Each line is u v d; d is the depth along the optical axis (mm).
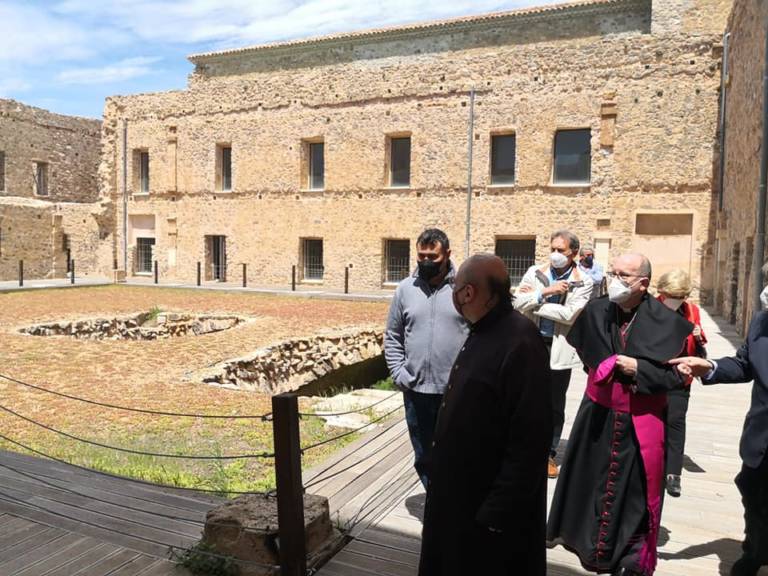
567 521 3346
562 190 20609
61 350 10750
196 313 16312
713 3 22234
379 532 3928
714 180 18766
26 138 30125
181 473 5281
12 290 20922
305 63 29719
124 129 28156
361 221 23766
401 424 6406
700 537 3982
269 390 10164
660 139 19328
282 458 3264
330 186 24219
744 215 12578
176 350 10852
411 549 3709
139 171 28562
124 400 7570
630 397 3211
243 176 25875
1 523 3975
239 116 25797
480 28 26188
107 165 28562
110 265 28750
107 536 3807
